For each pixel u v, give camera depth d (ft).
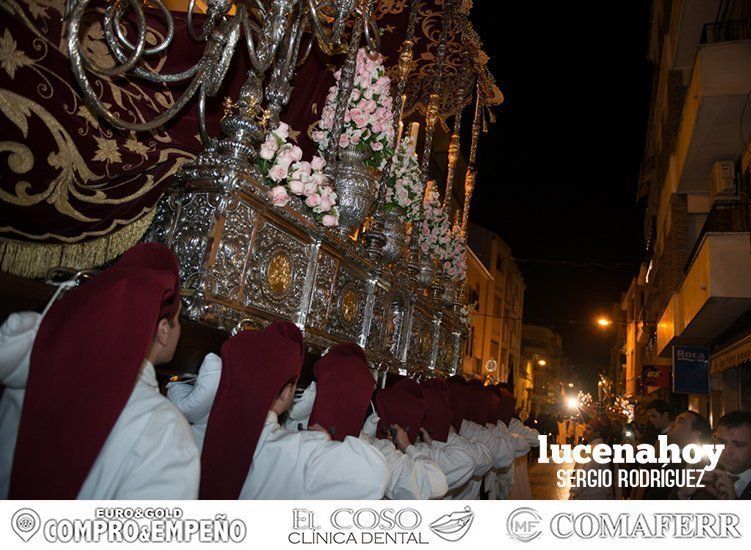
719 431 10.94
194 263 9.11
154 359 6.60
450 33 22.22
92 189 8.52
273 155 10.40
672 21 47.52
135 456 5.34
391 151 13.91
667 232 49.75
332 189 12.62
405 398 12.55
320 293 12.16
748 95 29.19
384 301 15.52
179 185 9.66
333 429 9.68
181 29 10.69
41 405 5.15
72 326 5.33
